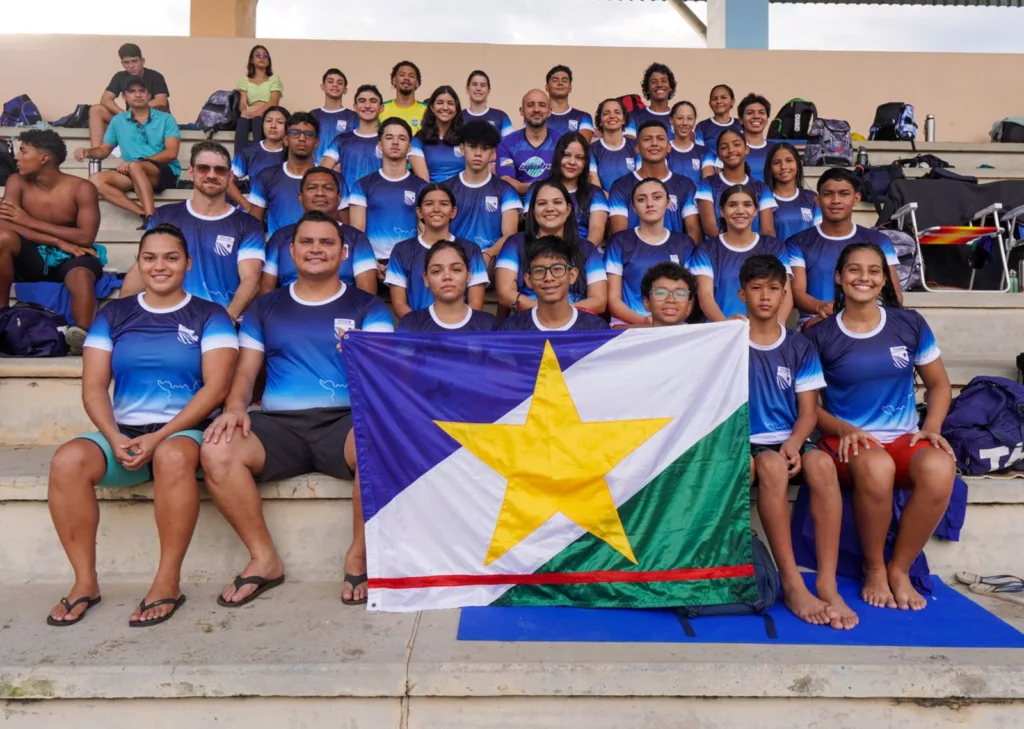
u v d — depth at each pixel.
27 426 3.55
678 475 2.73
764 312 2.99
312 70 8.35
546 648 2.36
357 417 2.76
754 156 5.80
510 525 2.71
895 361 3.05
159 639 2.42
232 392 2.94
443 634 2.46
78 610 2.57
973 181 5.39
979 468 3.02
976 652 2.33
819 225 4.35
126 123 5.87
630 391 2.76
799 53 8.55
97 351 2.87
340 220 4.88
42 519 2.89
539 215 4.00
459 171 5.31
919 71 8.59
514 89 8.49
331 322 3.05
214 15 8.63
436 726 2.26
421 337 2.79
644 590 2.66
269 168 4.98
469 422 2.75
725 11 8.74
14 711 2.26
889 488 2.69
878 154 6.76
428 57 8.42
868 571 2.78
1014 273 5.00
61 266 4.25
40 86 8.19
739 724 2.26
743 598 2.62
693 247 4.26
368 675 2.24
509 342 2.79
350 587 2.75
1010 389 3.11
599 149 5.59
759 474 2.77
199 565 2.92
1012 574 2.92
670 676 2.23
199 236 3.93
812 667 2.23
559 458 2.72
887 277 3.53
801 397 2.99
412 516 2.72
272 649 2.35
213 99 6.88
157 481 2.62
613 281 4.18
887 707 2.26
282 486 2.92
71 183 4.41
